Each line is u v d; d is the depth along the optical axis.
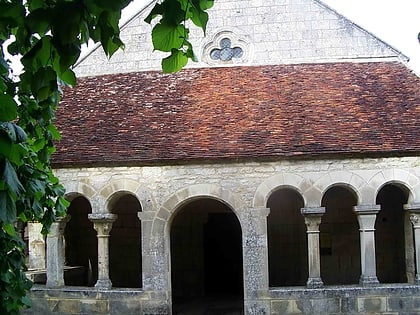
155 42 3.17
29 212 5.47
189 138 12.22
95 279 16.03
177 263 15.78
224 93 13.76
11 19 2.75
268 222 15.30
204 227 16.08
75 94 14.65
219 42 15.93
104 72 16.09
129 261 15.80
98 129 12.95
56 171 12.25
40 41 2.78
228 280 16.66
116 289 12.04
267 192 11.62
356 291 11.26
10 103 2.94
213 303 14.52
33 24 2.63
